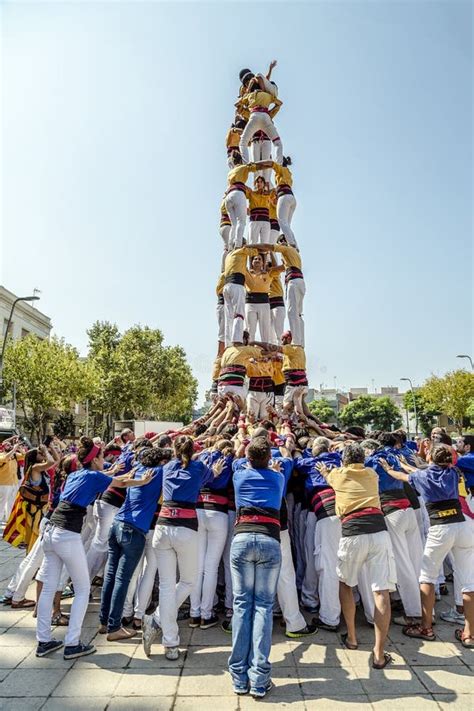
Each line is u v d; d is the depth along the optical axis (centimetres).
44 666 407
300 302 827
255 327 866
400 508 500
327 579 481
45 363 2827
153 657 423
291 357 805
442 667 400
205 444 618
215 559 496
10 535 609
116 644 451
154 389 3706
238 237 838
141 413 3884
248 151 908
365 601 495
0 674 393
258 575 383
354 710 339
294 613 466
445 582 654
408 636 463
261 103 913
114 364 3550
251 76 974
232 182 863
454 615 503
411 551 516
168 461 488
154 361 3681
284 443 568
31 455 608
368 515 421
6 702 350
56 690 367
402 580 492
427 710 338
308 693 362
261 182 897
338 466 506
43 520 550
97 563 567
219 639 464
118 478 461
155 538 436
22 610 542
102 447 518
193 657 424
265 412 827
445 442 619
